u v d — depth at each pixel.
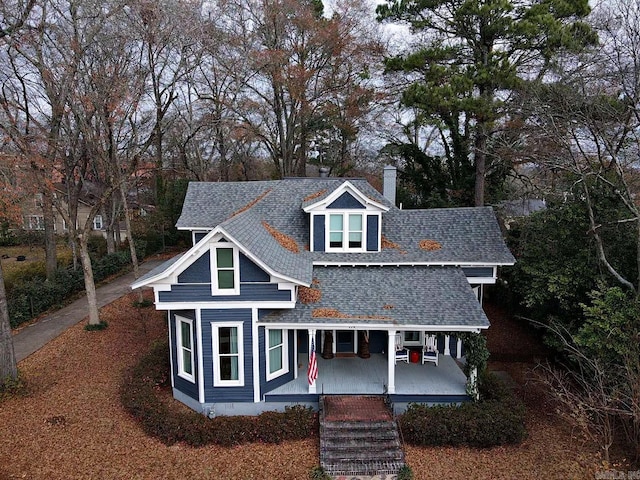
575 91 15.79
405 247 17.47
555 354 18.08
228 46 31.92
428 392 13.84
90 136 20.06
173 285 13.13
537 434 13.05
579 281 15.60
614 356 12.90
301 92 31.50
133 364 17.36
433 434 12.16
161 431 12.38
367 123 34.62
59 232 47.53
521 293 18.91
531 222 18.48
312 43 31.22
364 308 14.23
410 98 23.03
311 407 13.40
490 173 28.59
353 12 31.28
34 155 18.03
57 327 21.45
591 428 13.12
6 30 16.66
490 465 11.50
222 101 32.06
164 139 42.28
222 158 37.25
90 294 21.06
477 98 21.33
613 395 11.47
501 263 16.39
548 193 18.03
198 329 13.41
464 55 24.52
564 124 16.19
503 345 20.28
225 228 12.80
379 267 16.89
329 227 17.28
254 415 13.95
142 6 21.75
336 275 16.23
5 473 10.75
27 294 22.72
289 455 11.81
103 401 14.42
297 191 20.12
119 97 20.22
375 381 14.74
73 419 13.30
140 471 11.06
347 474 11.07
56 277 25.78
